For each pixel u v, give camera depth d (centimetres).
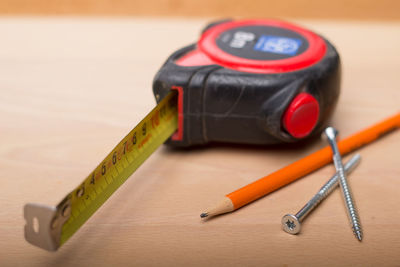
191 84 29
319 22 46
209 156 31
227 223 27
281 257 26
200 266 25
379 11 50
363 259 26
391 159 31
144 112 34
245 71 30
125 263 26
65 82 37
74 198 24
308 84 29
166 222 27
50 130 33
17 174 30
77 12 52
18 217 27
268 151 31
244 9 52
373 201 28
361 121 34
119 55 40
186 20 46
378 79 37
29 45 41
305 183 29
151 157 31
